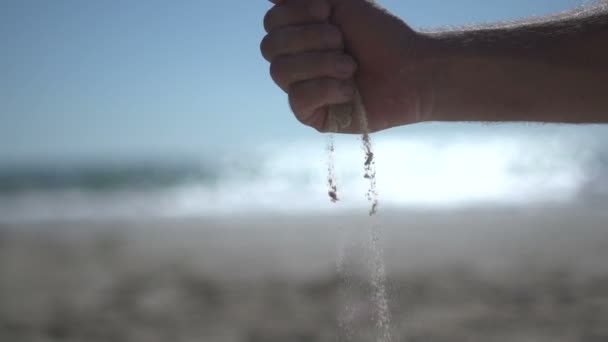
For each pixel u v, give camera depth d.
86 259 8.30
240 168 30.53
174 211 15.59
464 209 13.09
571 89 1.23
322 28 1.21
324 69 1.21
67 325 5.00
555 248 7.64
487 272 6.20
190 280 6.51
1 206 18.16
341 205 14.23
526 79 1.23
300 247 8.56
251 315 4.94
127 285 6.44
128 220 13.63
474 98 1.26
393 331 2.37
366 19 1.23
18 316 5.34
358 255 3.27
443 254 7.45
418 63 1.24
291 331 4.42
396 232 9.74
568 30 1.23
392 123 1.30
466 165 25.30
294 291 5.70
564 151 28.56
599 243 7.88
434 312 4.62
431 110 1.28
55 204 18.33
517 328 4.18
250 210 15.02
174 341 4.40
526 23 1.27
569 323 4.29
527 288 5.43
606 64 1.20
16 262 8.24
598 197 14.42
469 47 1.23
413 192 17.84
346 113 1.28
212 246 9.08
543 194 15.93
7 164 49.56
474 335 4.05
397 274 6.16
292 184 22.64
